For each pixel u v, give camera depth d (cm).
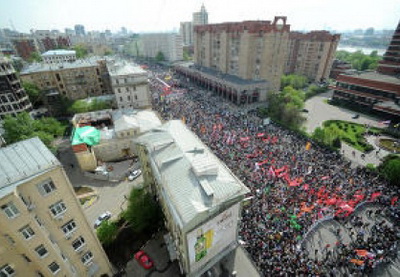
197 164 3092
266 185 4794
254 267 3447
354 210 4341
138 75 8169
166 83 14025
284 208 4216
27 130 5725
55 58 14588
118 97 8181
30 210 2039
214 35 12450
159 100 10306
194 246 2844
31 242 2108
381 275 3328
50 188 2259
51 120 7006
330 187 4694
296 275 3244
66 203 2450
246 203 4325
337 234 3922
